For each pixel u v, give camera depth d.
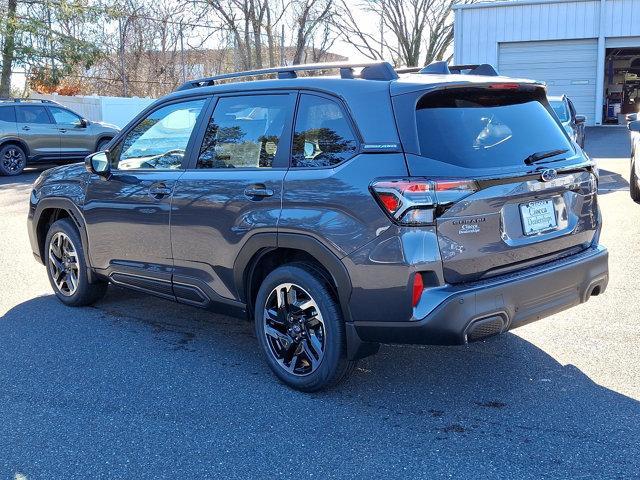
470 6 27.58
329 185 3.89
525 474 3.24
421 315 3.63
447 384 4.30
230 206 4.39
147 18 26.11
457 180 3.62
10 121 16.52
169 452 3.51
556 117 4.52
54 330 5.39
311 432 3.70
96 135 18.11
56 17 22.02
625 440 3.54
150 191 4.95
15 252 8.17
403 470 3.30
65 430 3.75
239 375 4.50
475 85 3.97
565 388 4.20
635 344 4.88
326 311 3.98
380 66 4.06
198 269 4.72
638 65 31.11
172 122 5.00
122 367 4.63
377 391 4.22
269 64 31.28
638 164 10.15
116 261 5.38
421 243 3.59
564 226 4.20
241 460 3.42
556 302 4.06
